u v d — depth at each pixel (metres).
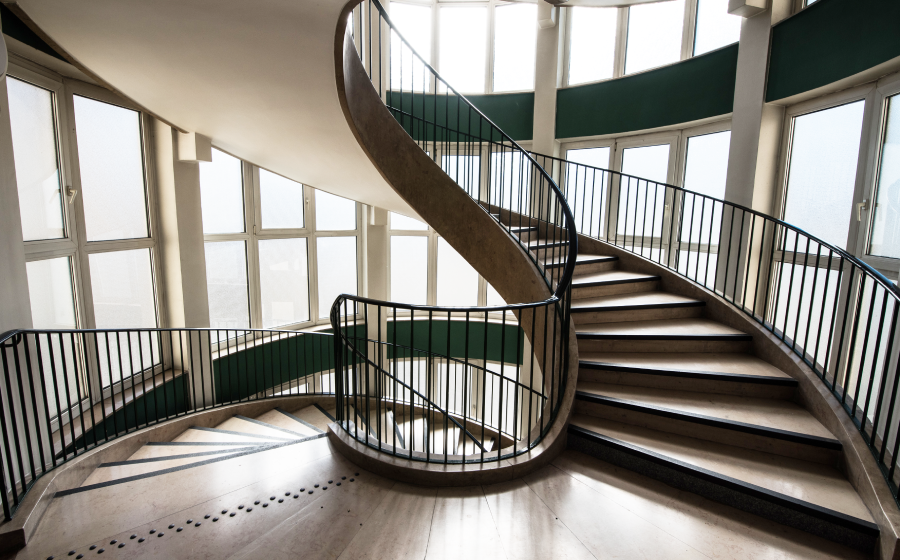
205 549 1.93
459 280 7.74
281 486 2.42
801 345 4.07
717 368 2.93
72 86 3.92
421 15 6.87
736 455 2.38
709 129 5.08
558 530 2.01
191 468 2.62
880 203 3.31
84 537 2.02
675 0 5.42
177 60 2.76
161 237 4.91
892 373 2.67
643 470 2.43
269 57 2.60
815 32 3.59
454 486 2.38
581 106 6.10
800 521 1.99
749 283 4.41
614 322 3.55
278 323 6.69
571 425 2.71
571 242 3.05
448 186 3.95
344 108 3.03
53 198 3.81
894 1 2.94
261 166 5.29
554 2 4.42
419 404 6.87
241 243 6.10
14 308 2.92
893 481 1.95
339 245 7.29
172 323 5.05
